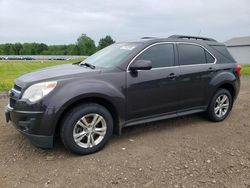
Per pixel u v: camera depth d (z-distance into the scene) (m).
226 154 4.51
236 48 49.84
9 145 4.77
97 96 4.41
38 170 3.96
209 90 5.85
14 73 23.66
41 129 4.11
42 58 86.38
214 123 6.07
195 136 5.27
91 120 4.46
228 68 6.19
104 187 3.56
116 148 4.69
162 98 5.19
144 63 4.70
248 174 3.90
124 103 4.72
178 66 5.40
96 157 4.36
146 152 4.54
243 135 5.38
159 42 5.27
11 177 3.78
